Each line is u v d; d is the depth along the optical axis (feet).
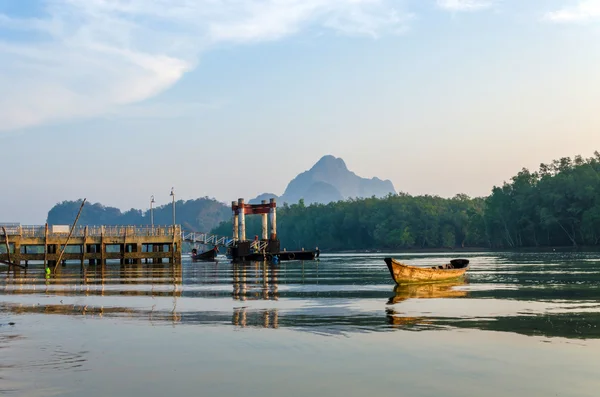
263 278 204.85
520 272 212.02
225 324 91.71
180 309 112.16
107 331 86.02
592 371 61.21
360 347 72.59
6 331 86.63
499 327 86.38
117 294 145.28
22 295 143.95
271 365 64.28
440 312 103.45
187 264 345.72
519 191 581.94
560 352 69.46
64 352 71.61
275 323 92.02
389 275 219.00
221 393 54.85
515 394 54.19
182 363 65.57
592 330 83.66
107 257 301.84
